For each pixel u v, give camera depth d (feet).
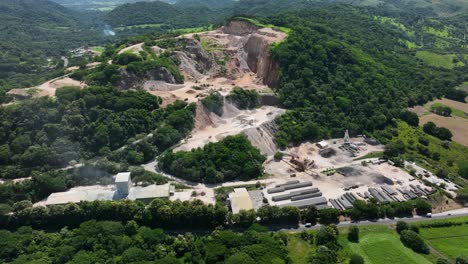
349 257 342.23
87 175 449.89
